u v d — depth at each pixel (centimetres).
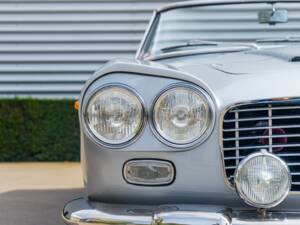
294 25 403
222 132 258
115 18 878
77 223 259
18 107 824
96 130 267
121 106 264
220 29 414
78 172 736
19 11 883
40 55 888
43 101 823
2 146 827
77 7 878
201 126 259
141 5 876
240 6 412
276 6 407
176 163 262
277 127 257
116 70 269
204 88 260
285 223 242
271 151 258
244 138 258
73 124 823
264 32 407
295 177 260
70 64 886
